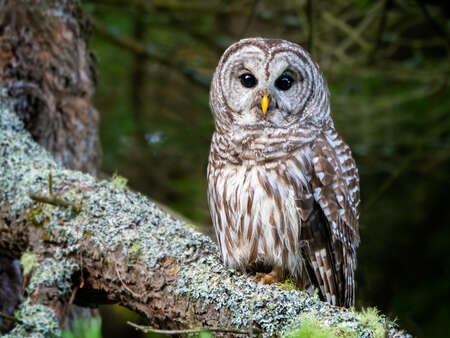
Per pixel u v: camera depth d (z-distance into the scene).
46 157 5.55
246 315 4.13
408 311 9.30
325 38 10.38
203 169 9.50
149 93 10.69
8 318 4.30
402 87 10.38
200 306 4.30
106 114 10.10
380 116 10.05
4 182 5.20
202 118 10.18
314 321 3.86
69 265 4.68
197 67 10.33
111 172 9.84
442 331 9.32
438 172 10.48
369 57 9.34
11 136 5.64
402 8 9.77
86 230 4.75
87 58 7.04
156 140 10.07
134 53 9.83
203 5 10.02
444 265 10.38
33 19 6.55
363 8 9.85
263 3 10.23
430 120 9.92
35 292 4.55
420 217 10.81
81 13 7.04
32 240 4.87
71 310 6.45
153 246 4.61
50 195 4.77
